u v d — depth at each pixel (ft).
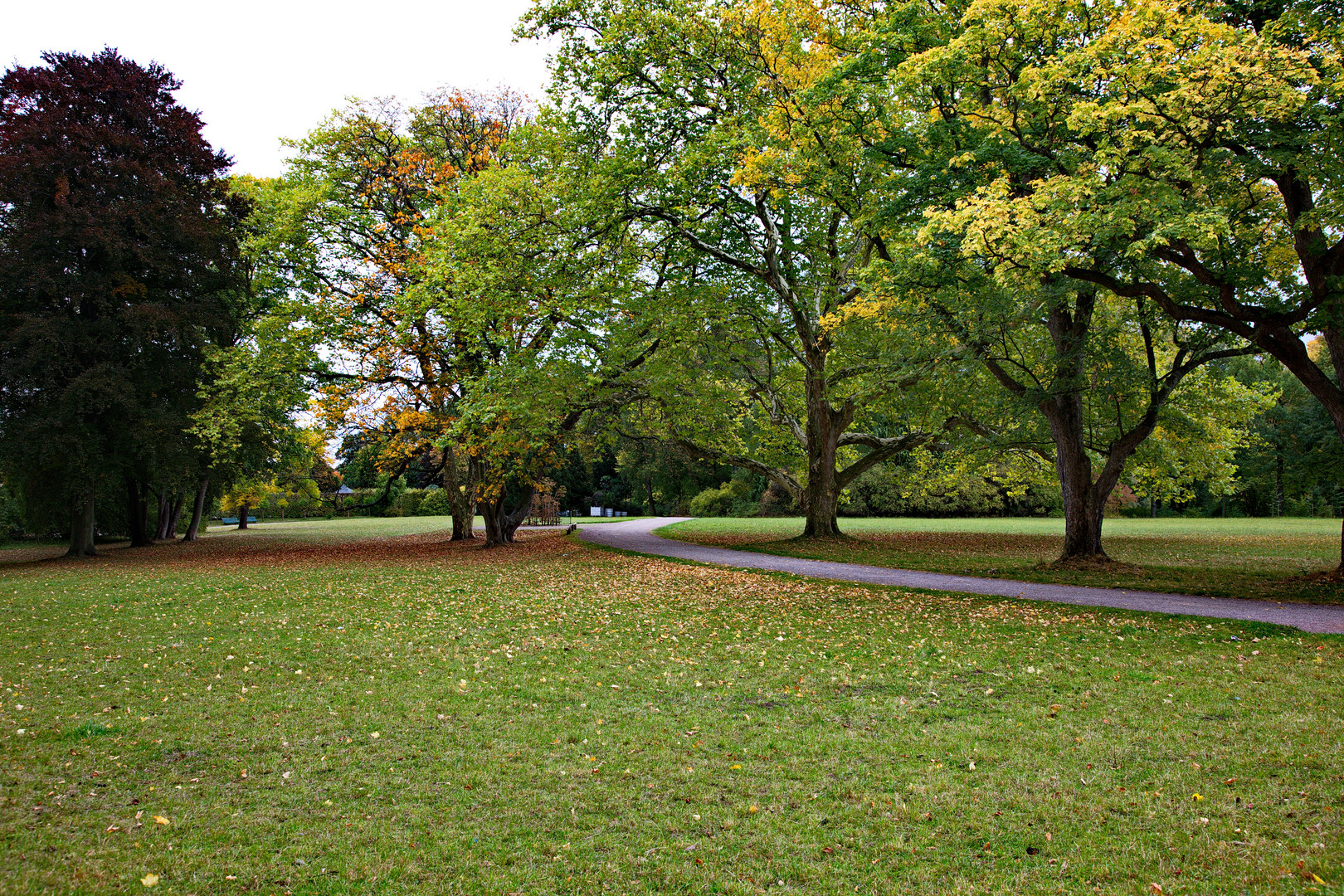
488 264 62.64
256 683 27.14
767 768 18.74
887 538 102.63
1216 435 79.15
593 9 64.85
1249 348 51.42
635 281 74.02
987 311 51.78
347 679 27.58
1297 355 44.27
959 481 117.91
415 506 224.74
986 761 19.02
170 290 92.79
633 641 34.47
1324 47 36.68
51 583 60.80
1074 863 13.82
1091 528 61.36
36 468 81.92
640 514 242.17
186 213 89.51
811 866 13.89
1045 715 22.58
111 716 23.06
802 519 161.58
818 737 20.98
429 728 22.07
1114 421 61.93
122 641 34.55
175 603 46.96
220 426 84.79
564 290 63.93
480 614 42.27
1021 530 118.52
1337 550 75.20
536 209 61.98
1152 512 174.40
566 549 89.10
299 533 151.43
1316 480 157.28
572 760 19.44
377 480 217.15
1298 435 151.94
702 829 15.52
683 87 66.54
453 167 87.86
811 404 87.51
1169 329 56.85
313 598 48.91
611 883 13.37
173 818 15.98
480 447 83.51
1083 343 55.21
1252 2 40.75
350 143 89.51
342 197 89.56
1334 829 14.70
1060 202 38.11
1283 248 48.67
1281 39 38.29
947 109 54.03
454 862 14.11
